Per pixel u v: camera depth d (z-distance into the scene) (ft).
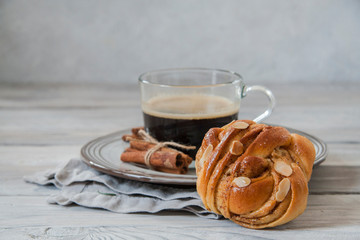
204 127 1.94
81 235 1.59
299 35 3.69
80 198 1.74
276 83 3.70
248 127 1.63
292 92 3.33
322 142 1.98
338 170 1.97
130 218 1.67
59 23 3.64
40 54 3.68
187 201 1.68
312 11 3.65
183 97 1.96
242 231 1.59
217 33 3.70
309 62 3.74
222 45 3.72
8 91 3.35
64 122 2.63
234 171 1.57
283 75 3.77
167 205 1.68
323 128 2.50
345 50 3.71
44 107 2.92
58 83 3.70
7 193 1.83
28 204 1.76
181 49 3.72
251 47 3.72
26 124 2.59
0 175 1.96
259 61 3.75
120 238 1.57
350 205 1.72
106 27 3.67
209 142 1.65
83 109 2.89
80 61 3.72
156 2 3.63
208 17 3.67
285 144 1.63
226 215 1.59
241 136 1.62
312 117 2.70
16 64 3.69
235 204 1.56
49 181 1.86
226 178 1.59
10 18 3.61
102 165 1.81
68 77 3.74
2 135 2.41
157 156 1.86
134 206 1.71
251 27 3.68
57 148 2.23
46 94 3.27
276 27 3.68
